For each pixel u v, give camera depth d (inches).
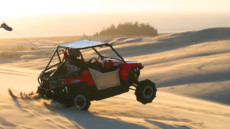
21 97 370.3
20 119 247.0
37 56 2630.4
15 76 911.0
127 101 542.0
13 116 252.4
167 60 1763.0
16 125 229.0
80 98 350.0
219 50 1996.8
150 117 390.9
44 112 294.2
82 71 360.5
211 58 1656.0
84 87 366.6
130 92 780.0
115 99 555.2
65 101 348.2
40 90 385.4
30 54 2918.3
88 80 364.2
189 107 648.4
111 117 339.3
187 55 1883.6
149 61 1781.5
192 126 356.5
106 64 384.8
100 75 375.6
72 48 349.7
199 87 1051.3
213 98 923.4
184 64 1507.1
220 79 1165.1
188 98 905.5
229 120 517.0
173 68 1409.9
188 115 476.1
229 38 2942.9
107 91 382.6
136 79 404.5
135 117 374.3
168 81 1170.6
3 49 3912.4
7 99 337.7
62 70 370.0
